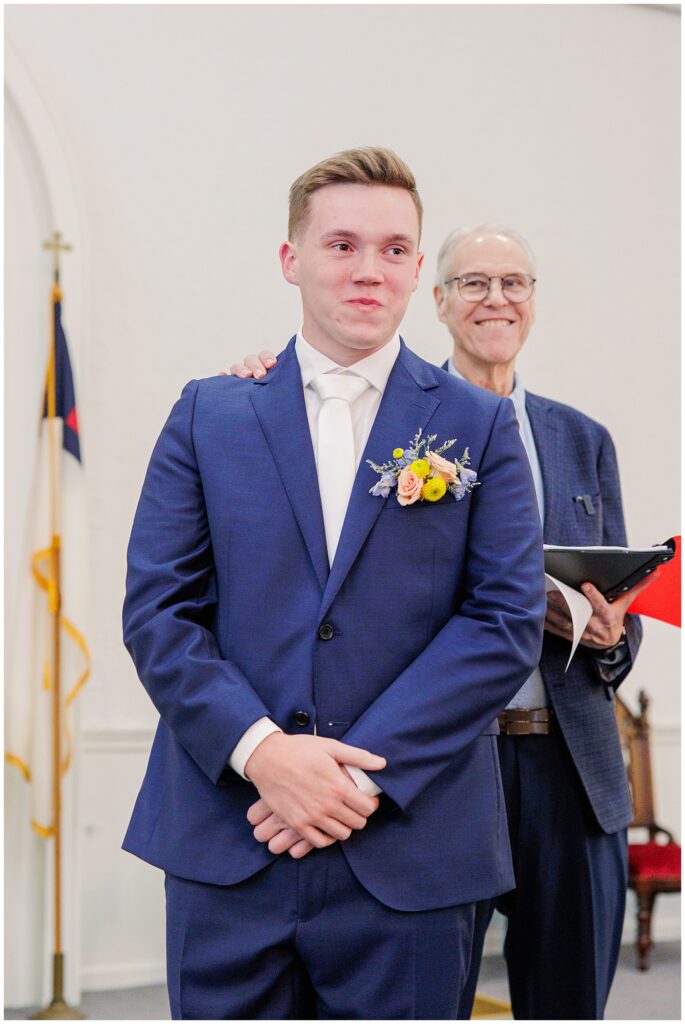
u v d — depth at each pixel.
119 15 5.12
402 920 1.76
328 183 1.86
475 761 1.88
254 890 1.77
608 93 5.96
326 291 1.86
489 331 2.95
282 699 1.81
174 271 5.14
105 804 4.89
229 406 1.97
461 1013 2.51
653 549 2.25
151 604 1.85
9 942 4.68
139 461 5.05
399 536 1.85
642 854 5.07
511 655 1.80
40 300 4.91
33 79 4.88
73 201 4.92
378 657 1.83
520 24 5.80
